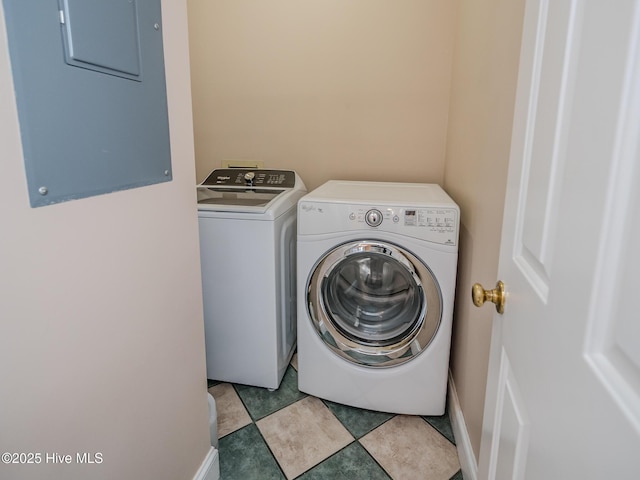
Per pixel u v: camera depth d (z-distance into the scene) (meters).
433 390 1.59
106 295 0.79
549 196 0.52
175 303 1.04
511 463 0.64
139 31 0.80
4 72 0.55
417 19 2.01
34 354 0.64
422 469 1.41
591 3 0.42
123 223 0.82
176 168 0.99
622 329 0.34
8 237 0.58
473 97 1.47
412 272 1.50
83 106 0.67
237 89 2.26
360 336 1.66
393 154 2.17
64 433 0.71
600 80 0.39
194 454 1.20
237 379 1.84
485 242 1.24
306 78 2.18
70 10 0.63
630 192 0.33
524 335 0.60
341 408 1.72
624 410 0.32
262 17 2.15
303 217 1.55
